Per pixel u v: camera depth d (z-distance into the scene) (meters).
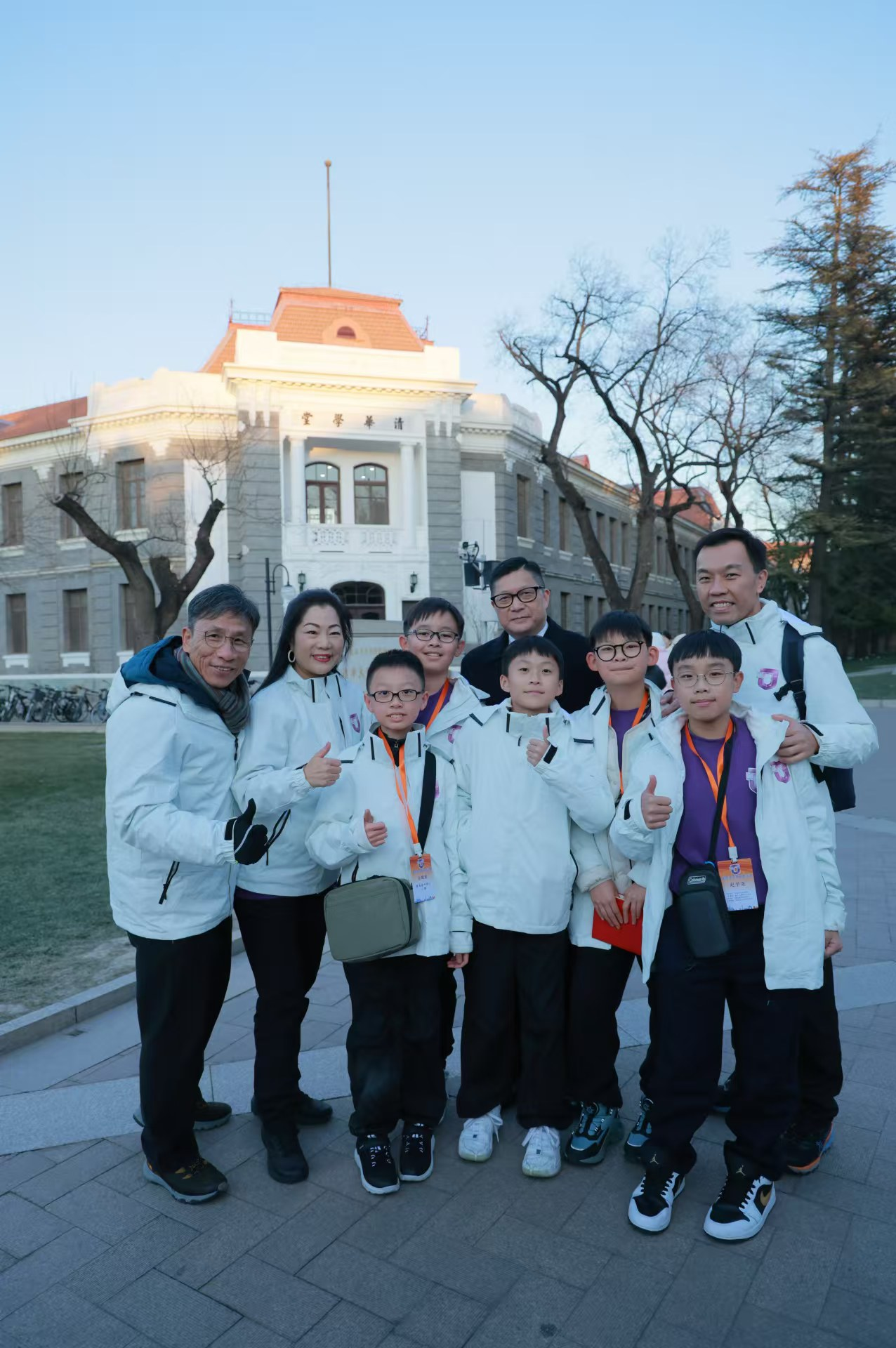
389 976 3.02
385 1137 3.00
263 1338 2.24
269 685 3.14
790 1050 2.63
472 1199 2.83
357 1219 2.73
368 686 3.10
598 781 2.95
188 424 25.83
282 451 25.81
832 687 2.79
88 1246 2.60
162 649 2.85
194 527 25.81
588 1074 3.11
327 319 28.52
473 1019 3.11
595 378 22.88
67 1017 4.20
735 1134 2.72
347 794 3.03
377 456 27.55
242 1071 3.73
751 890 2.60
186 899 2.73
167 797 2.64
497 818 3.05
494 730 3.13
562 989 3.09
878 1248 2.54
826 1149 3.03
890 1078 3.52
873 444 31.61
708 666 2.62
